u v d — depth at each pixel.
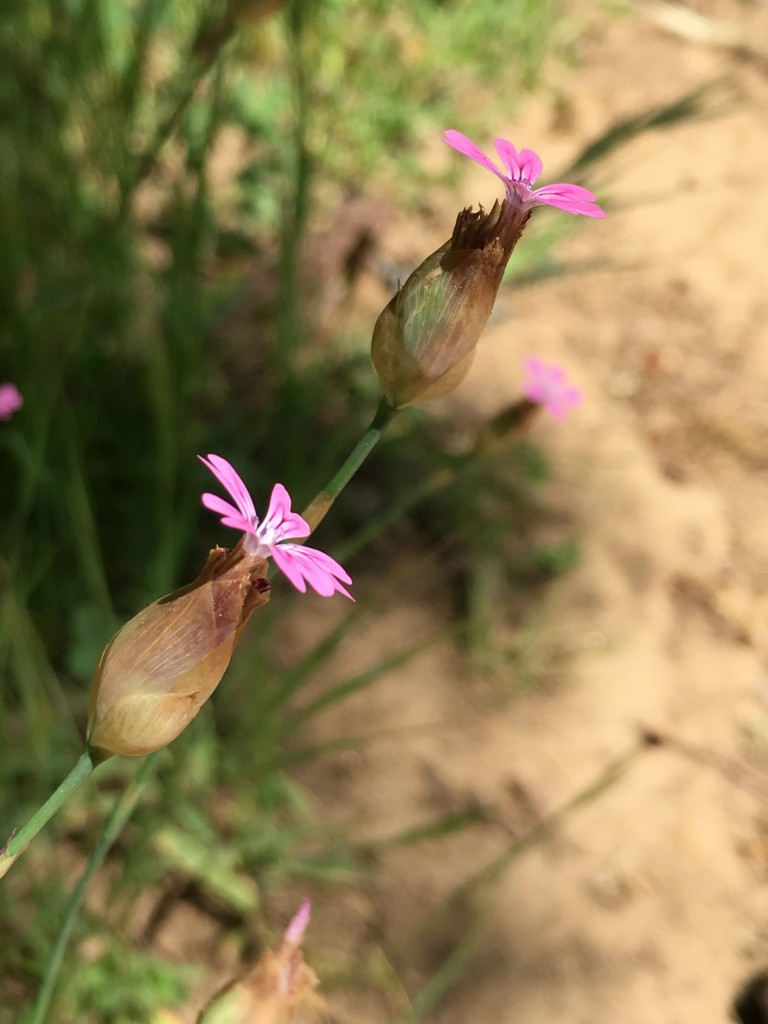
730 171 0.25
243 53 0.17
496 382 0.18
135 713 0.05
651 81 0.27
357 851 0.12
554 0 0.29
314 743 0.13
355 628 0.14
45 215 0.14
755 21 0.31
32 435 0.13
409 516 0.16
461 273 0.06
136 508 0.14
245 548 0.05
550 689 0.14
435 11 0.26
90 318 0.13
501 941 0.12
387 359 0.06
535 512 0.17
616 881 0.12
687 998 0.12
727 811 0.13
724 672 0.15
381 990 0.11
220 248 0.18
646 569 0.16
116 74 0.13
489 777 0.13
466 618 0.15
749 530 0.17
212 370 0.16
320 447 0.16
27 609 0.12
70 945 0.10
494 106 0.25
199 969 0.11
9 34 0.13
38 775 0.11
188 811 0.11
